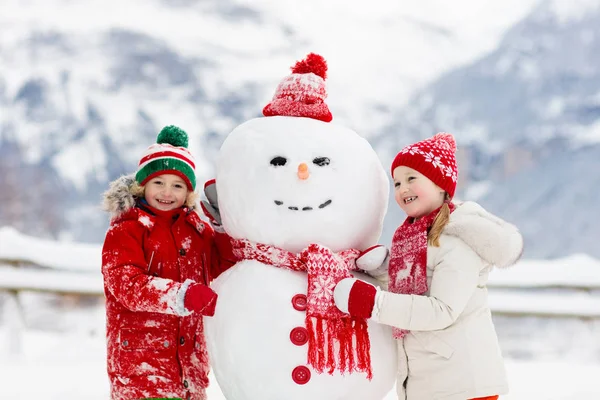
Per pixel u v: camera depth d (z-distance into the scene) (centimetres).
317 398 330
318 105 369
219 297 348
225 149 363
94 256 755
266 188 343
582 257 796
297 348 330
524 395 511
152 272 358
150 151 374
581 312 736
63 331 850
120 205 365
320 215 343
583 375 600
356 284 331
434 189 356
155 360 348
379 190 361
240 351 334
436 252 341
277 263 345
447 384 334
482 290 348
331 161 347
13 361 617
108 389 502
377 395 344
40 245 750
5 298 695
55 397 476
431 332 339
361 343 337
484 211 354
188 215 377
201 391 362
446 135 377
